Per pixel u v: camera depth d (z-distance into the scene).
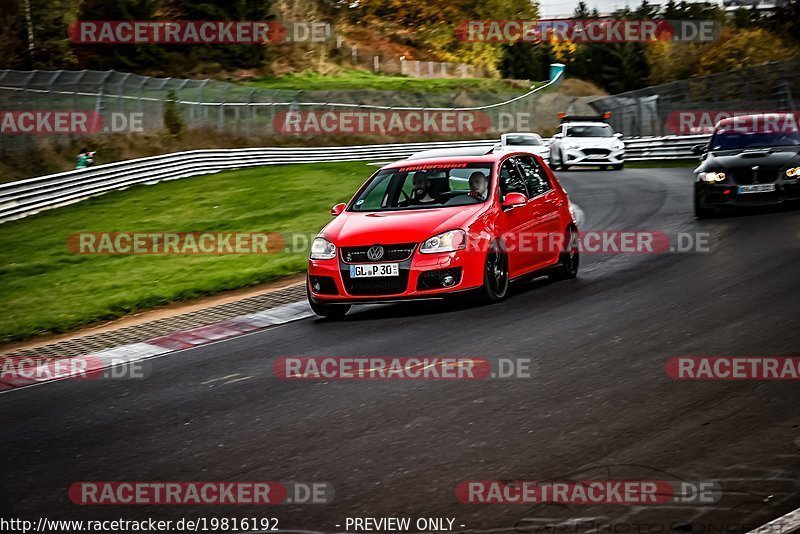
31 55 164.25
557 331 28.33
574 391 21.75
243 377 26.38
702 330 26.72
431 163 37.09
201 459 19.22
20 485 18.52
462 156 37.56
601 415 19.78
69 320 42.19
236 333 34.28
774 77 122.88
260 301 40.97
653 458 17.03
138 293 47.41
